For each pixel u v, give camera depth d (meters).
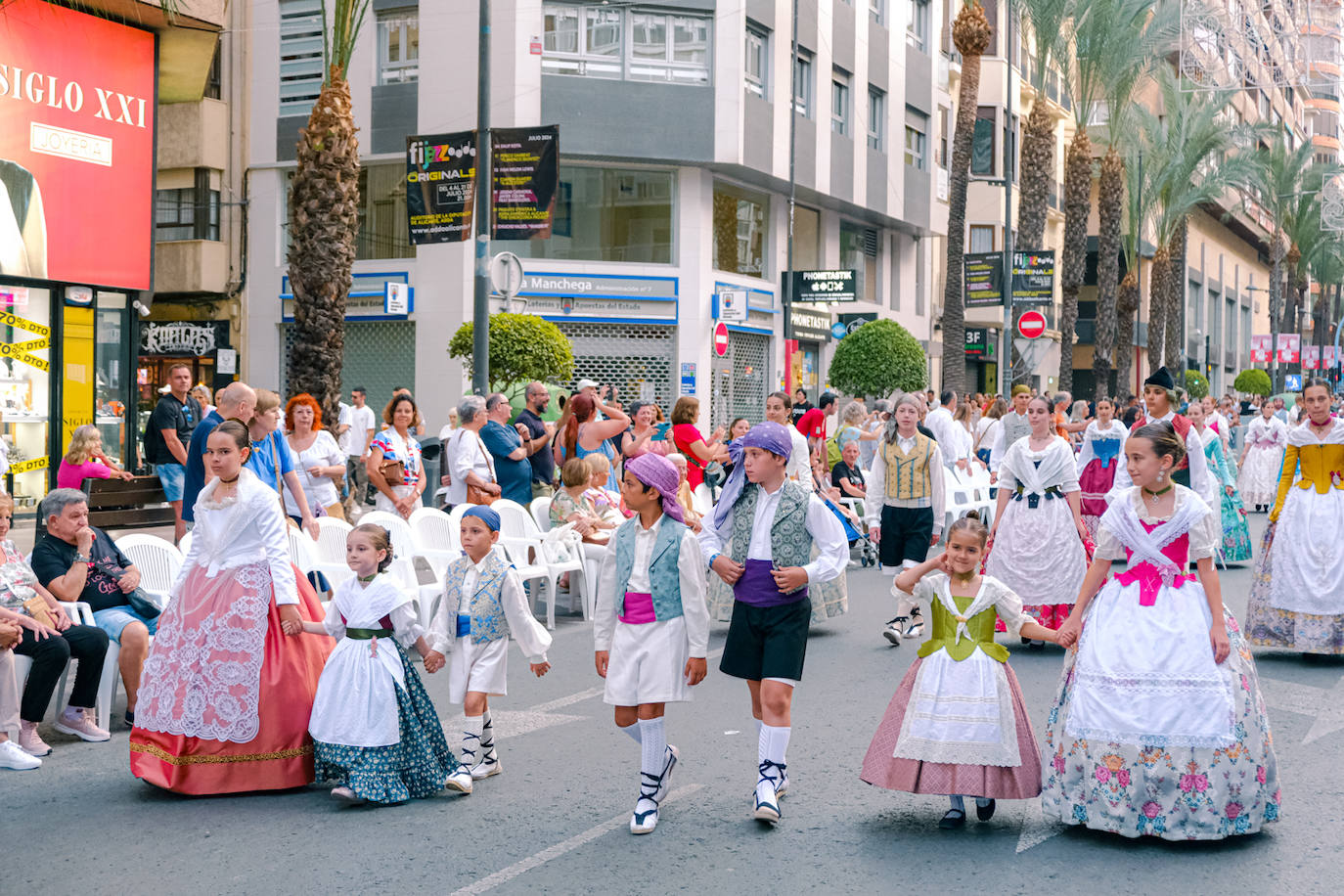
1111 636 5.29
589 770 6.34
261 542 6.03
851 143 31.62
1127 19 31.64
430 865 4.92
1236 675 5.20
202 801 5.82
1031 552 9.51
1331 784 6.02
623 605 5.50
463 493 11.26
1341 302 86.19
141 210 18.03
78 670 6.97
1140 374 56.12
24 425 16.69
